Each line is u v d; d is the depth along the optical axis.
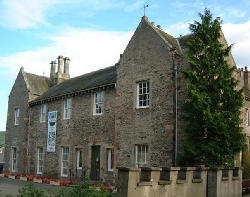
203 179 13.16
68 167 24.06
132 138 19.16
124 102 20.05
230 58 20.94
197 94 15.09
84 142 23.02
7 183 21.88
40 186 20.16
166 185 11.13
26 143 29.34
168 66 17.94
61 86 29.30
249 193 17.91
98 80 23.92
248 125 25.42
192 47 16.31
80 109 23.91
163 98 17.91
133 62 19.92
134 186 9.88
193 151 15.08
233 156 15.17
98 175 21.62
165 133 17.48
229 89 15.72
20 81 31.56
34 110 29.11
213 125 14.93
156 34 18.88
